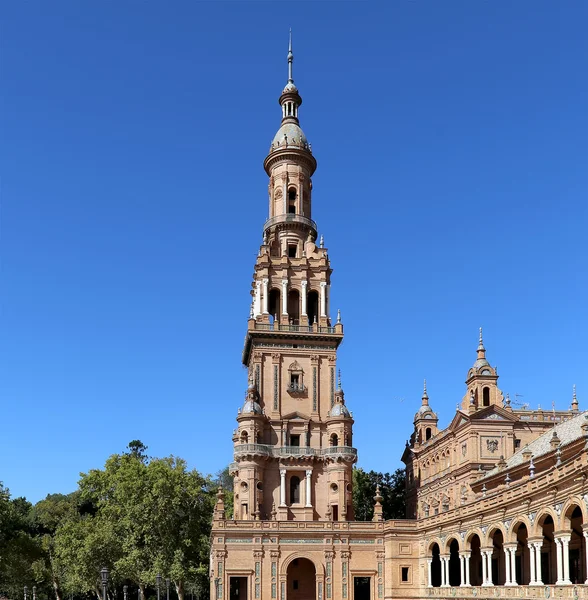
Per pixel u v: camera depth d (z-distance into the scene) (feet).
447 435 309.01
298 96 363.15
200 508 334.03
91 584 346.74
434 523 241.14
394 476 420.77
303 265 323.78
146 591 444.14
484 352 301.22
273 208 344.49
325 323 315.58
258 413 294.87
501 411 286.25
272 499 290.97
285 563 263.90
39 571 383.45
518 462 235.20
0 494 358.84
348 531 269.23
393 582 260.42
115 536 330.95
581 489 138.92
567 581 145.69
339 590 264.31
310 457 295.07
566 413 296.10
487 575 191.01
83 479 359.05
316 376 309.01
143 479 322.75
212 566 269.64
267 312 313.73
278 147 346.95
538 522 162.30
